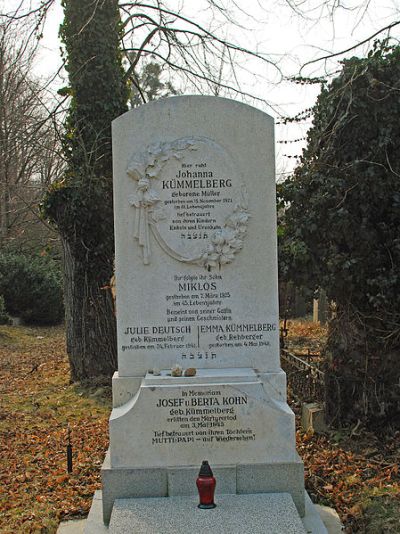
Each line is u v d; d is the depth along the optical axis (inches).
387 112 154.8
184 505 101.3
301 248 163.2
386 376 156.7
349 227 156.2
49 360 318.3
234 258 116.7
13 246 552.1
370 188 155.7
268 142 116.4
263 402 109.5
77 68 243.8
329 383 160.9
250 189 116.8
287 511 97.9
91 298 245.3
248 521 94.1
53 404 212.2
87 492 128.2
